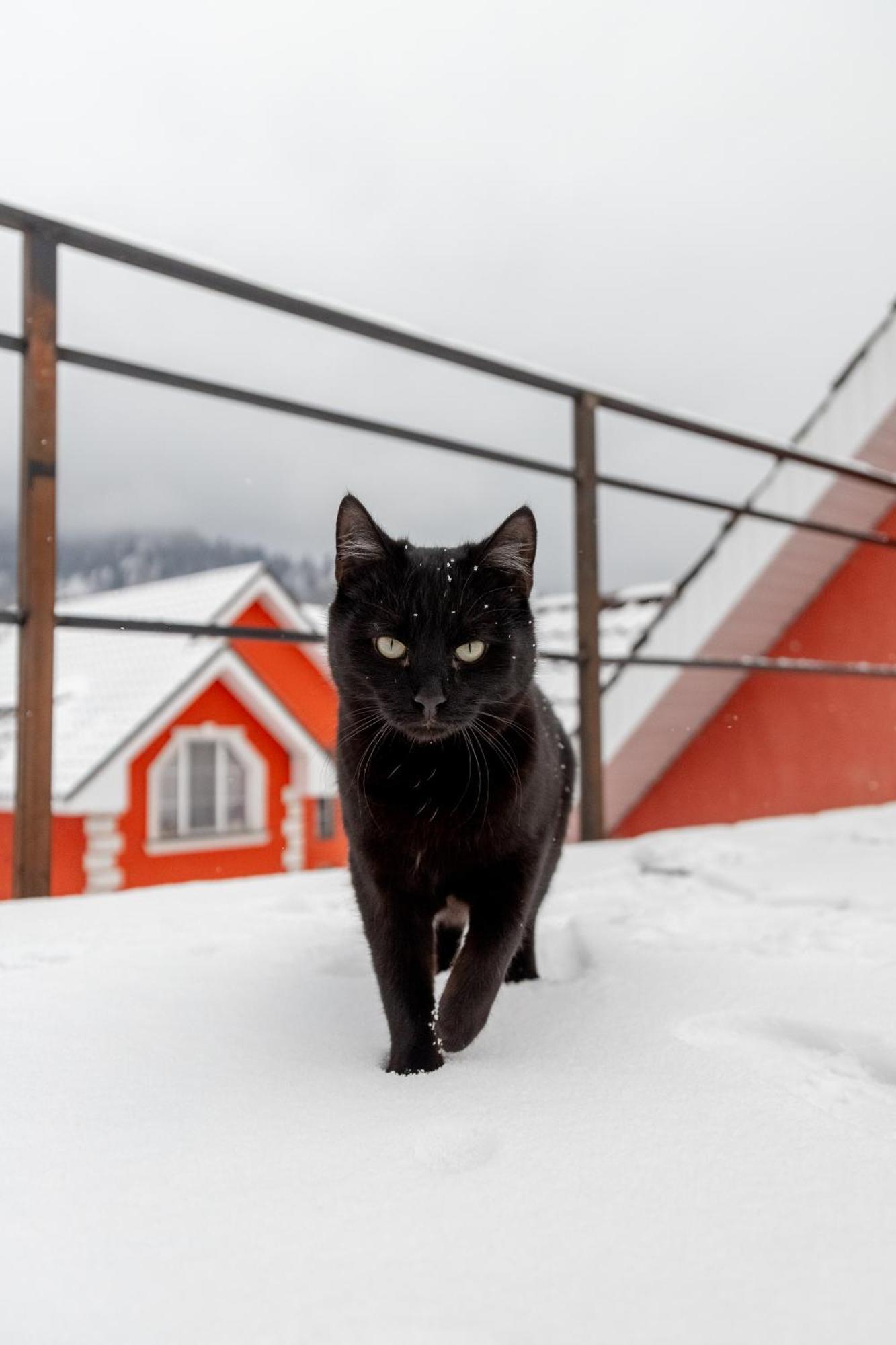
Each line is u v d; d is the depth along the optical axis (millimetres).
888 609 6184
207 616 9906
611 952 1772
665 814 7246
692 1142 965
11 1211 844
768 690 6730
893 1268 741
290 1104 1095
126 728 8617
